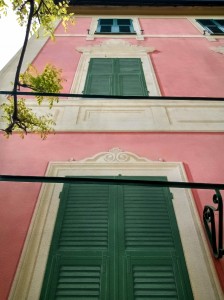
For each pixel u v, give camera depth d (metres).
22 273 2.84
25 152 4.50
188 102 5.78
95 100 5.77
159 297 2.69
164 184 1.68
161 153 4.51
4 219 3.39
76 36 8.80
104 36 8.82
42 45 8.02
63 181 1.67
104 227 3.33
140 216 3.47
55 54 7.63
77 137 4.86
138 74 6.75
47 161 4.32
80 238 3.21
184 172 4.09
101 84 6.36
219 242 2.84
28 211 3.50
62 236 3.23
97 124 5.17
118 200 3.66
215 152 4.55
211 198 3.70
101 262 2.96
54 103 5.70
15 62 7.05
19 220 3.38
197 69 7.07
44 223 3.35
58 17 2.74
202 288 2.75
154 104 5.71
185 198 3.68
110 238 3.20
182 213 3.50
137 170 4.11
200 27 9.75
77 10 10.87
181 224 3.36
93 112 5.52
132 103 5.70
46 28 2.79
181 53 7.90
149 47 8.03
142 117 5.40
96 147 4.62
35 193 3.74
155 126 5.12
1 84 6.15
